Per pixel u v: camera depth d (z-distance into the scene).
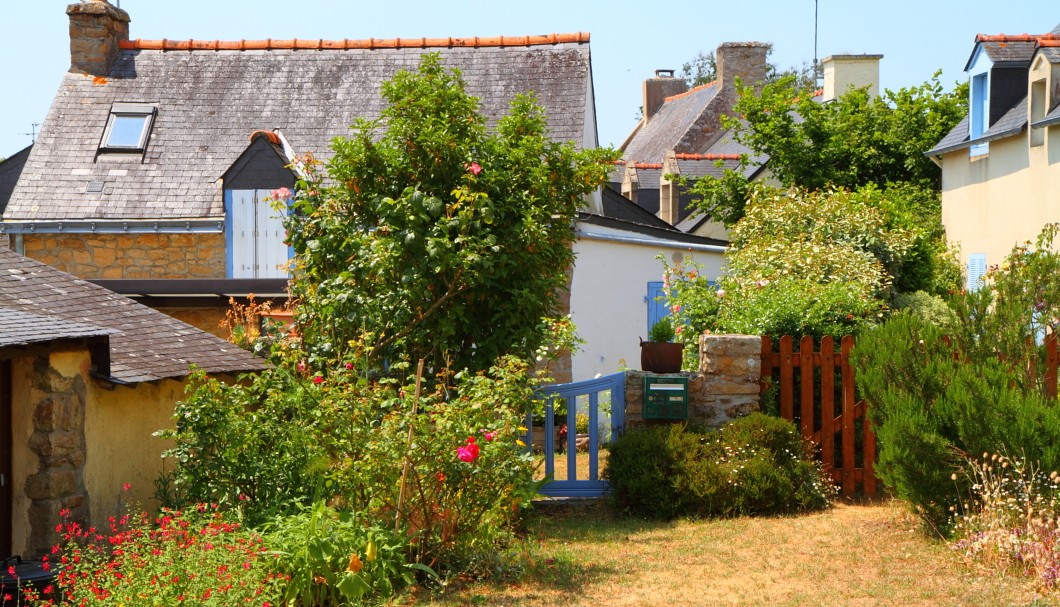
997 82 20.25
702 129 35.84
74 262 16.47
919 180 25.42
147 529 6.91
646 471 9.96
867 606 6.81
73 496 8.30
